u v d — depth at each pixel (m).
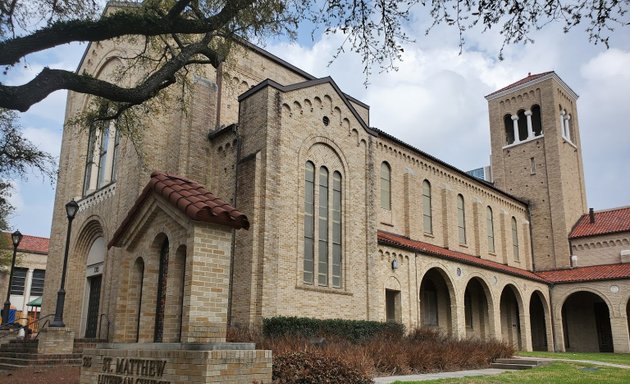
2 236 43.16
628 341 37.16
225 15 13.11
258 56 29.52
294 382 10.83
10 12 11.23
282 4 14.45
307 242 22.31
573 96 52.22
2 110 15.73
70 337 19.70
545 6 8.80
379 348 17.53
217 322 9.23
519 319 38.00
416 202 33.66
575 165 49.62
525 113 49.66
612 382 15.19
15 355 20.17
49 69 10.25
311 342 16.09
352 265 23.91
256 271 19.86
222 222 9.59
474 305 36.19
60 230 31.22
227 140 23.77
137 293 11.48
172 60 13.72
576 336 44.16
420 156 35.06
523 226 46.16
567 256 44.53
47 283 30.75
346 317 22.89
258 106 22.25
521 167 48.97
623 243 42.25
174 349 8.80
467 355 20.72
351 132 25.59
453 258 30.83
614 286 38.78
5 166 15.91
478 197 40.59
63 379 14.80
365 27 11.28
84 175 30.66
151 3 14.33
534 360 21.14
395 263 26.59
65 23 10.23
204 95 25.48
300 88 23.31
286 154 21.98
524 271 42.66
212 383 8.09
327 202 23.64
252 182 20.94
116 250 24.12
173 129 24.53
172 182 10.70
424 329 23.41
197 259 9.23
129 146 24.86
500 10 9.09
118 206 24.61
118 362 9.90
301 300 21.12
